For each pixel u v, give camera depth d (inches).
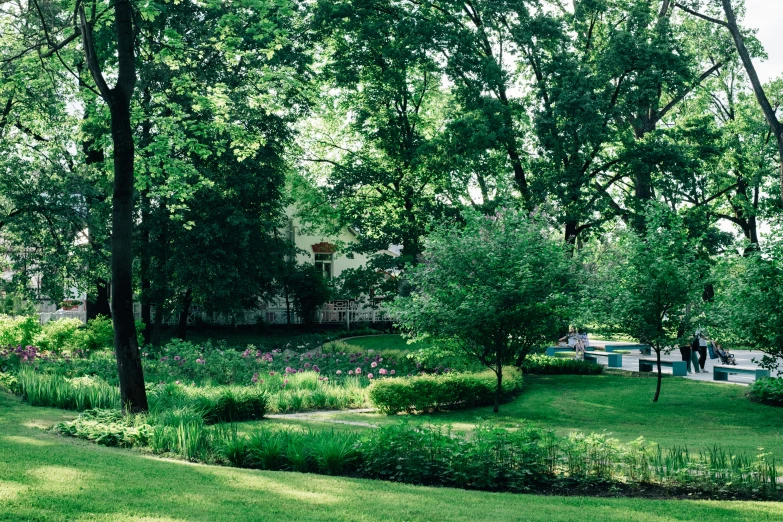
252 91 630.5
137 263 1153.4
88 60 451.5
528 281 623.2
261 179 1216.8
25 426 404.8
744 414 625.9
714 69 1368.1
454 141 1080.2
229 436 356.2
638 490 303.7
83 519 194.5
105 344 953.5
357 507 233.8
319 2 1165.7
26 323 888.9
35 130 981.8
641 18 1087.0
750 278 634.8
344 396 661.3
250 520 206.5
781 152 936.3
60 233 955.3
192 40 988.6
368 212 1348.4
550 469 319.6
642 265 676.7
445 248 686.5
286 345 1117.7
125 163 456.4
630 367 1055.6
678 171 1092.5
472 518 226.7
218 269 1172.5
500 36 1139.9
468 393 679.1
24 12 661.9
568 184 1056.8
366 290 1342.3
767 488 299.6
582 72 1054.4
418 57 1123.3
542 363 999.0
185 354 806.5
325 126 1501.0
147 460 304.8
